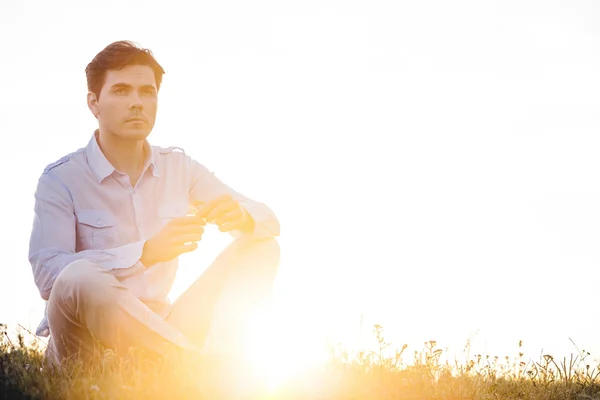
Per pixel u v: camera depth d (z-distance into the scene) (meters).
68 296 4.16
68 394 3.60
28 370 4.06
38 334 4.73
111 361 3.97
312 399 3.91
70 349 4.41
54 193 4.68
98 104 4.88
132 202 4.91
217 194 5.26
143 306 4.23
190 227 4.31
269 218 4.80
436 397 4.23
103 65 4.77
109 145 4.90
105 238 4.79
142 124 4.80
